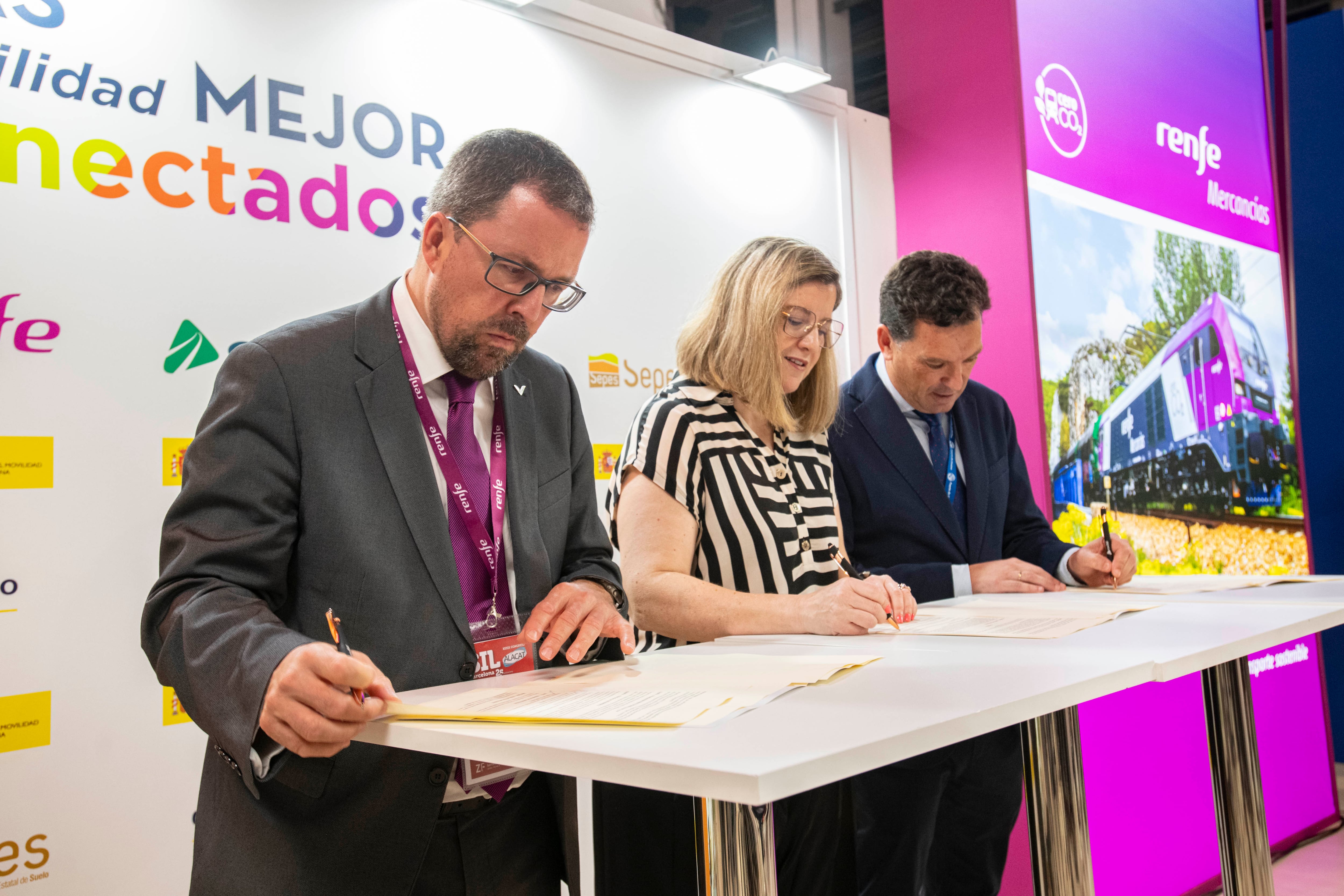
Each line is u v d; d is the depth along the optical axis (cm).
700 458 149
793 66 288
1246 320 365
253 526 99
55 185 180
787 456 160
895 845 164
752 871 71
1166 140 340
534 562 117
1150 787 286
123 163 188
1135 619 122
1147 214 328
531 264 107
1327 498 438
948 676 85
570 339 257
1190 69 355
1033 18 300
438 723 74
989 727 70
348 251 219
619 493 149
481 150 110
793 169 313
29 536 174
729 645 116
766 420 157
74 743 176
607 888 100
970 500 201
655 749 60
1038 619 124
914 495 193
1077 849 119
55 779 173
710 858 72
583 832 212
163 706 186
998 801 175
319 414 105
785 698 78
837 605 121
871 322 330
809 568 149
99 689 179
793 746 60
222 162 201
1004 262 291
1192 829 298
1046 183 296
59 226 180
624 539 145
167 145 193
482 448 120
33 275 176
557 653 107
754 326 151
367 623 103
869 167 330
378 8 227
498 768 108
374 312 117
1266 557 357
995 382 289
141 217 190
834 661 94
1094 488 291
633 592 138
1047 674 84
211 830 103
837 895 120
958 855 176
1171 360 328
